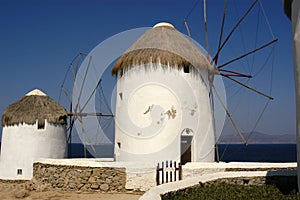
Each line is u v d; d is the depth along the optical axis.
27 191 12.33
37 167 13.04
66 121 17.27
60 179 12.10
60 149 16.70
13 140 16.16
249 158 61.81
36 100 16.77
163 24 15.13
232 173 9.34
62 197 11.06
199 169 11.22
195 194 7.08
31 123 16.02
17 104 16.78
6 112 16.55
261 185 8.34
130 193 11.23
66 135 17.25
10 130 16.28
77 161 12.07
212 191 7.37
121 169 11.40
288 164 11.98
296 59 7.55
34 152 15.92
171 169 11.34
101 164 11.55
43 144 16.11
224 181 8.84
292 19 7.84
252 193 7.22
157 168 11.38
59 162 12.31
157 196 6.65
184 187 7.71
